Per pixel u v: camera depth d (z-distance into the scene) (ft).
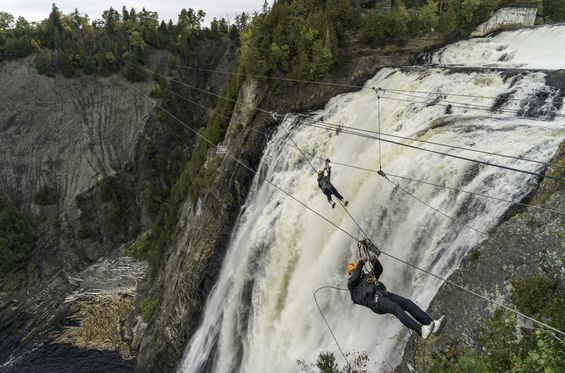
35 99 294.25
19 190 268.21
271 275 111.14
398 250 76.84
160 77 325.42
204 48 379.35
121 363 157.79
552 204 48.65
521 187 59.93
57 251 246.27
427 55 146.20
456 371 46.44
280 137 142.51
